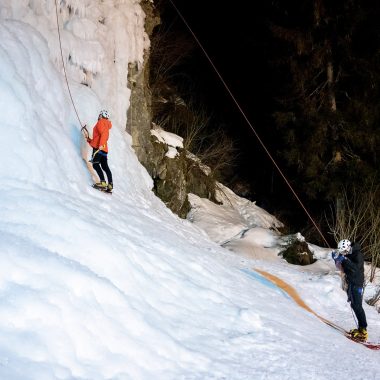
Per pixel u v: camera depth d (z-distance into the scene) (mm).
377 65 19141
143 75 13930
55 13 10594
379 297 11953
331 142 19469
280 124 20141
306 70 19703
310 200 20766
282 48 20234
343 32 19109
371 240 14070
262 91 23062
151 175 14203
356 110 19266
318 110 19672
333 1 18953
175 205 14852
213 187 18125
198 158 18609
